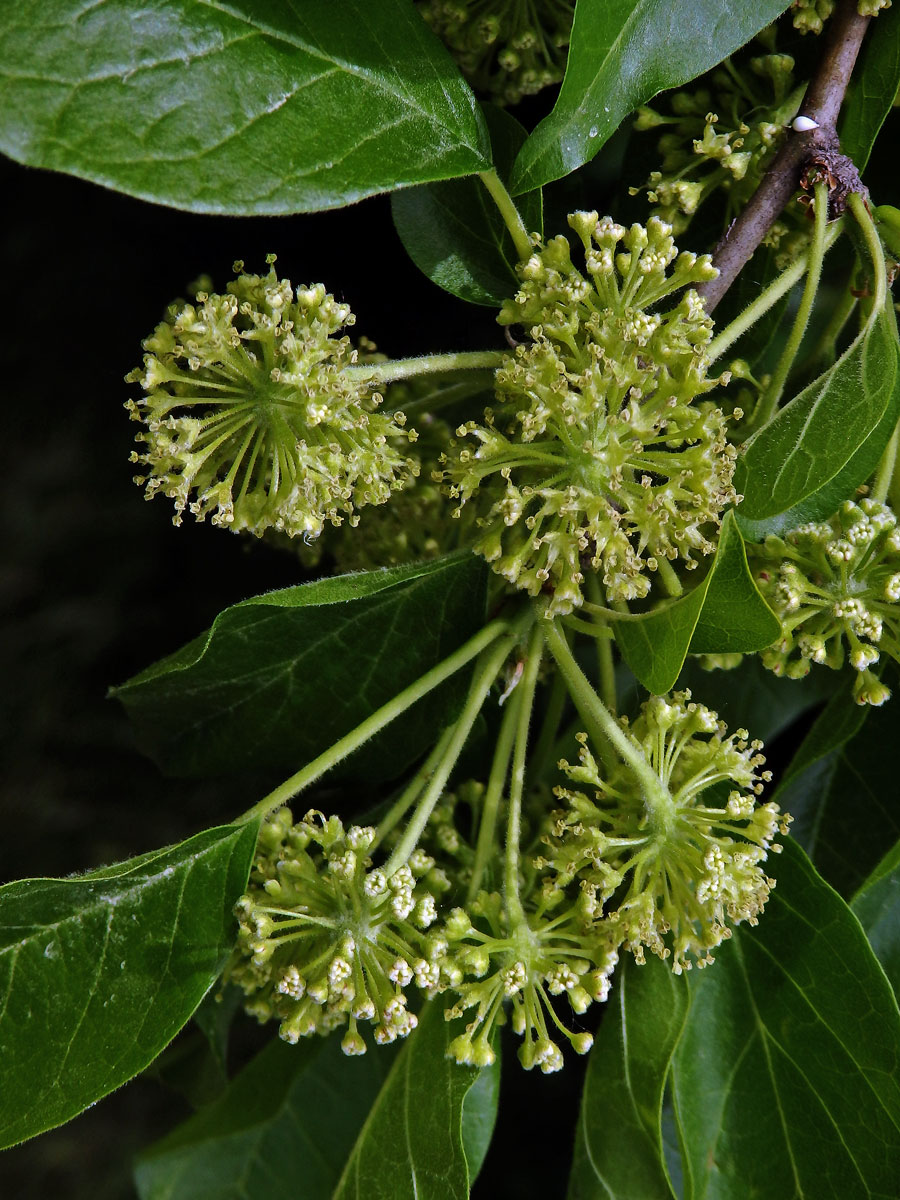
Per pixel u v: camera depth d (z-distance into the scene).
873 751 0.35
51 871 0.47
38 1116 0.29
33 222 0.48
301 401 0.29
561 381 0.30
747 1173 0.32
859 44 0.33
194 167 0.29
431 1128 0.31
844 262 0.35
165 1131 0.50
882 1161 0.32
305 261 0.43
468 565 0.32
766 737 0.36
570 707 0.37
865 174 0.35
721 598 0.29
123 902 0.30
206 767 0.34
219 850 0.30
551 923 0.31
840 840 0.35
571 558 0.30
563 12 0.35
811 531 0.31
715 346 0.31
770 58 0.33
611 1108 0.32
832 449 0.30
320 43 0.30
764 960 0.32
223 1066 0.36
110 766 0.48
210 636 0.31
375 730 0.31
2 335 0.48
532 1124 0.50
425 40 0.31
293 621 0.32
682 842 0.30
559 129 0.30
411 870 0.31
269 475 0.30
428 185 0.33
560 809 0.32
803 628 0.32
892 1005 0.32
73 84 0.28
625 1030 0.32
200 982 0.30
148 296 0.47
